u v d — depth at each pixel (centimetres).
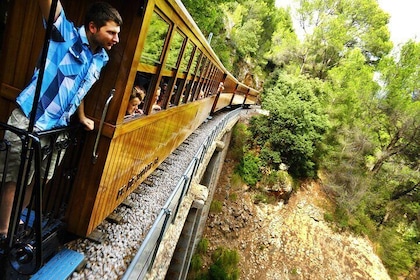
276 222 2130
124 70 289
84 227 331
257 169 2280
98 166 310
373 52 3831
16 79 270
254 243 1958
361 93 2547
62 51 218
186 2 1681
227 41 3247
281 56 3553
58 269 301
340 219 2330
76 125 275
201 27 1955
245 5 3747
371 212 2655
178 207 520
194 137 1202
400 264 2377
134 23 279
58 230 321
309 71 3350
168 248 461
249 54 3684
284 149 2345
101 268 347
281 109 2331
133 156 411
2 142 212
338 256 2109
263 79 3797
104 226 419
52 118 233
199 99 874
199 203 700
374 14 3728
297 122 2309
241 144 2344
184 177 486
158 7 309
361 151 2492
